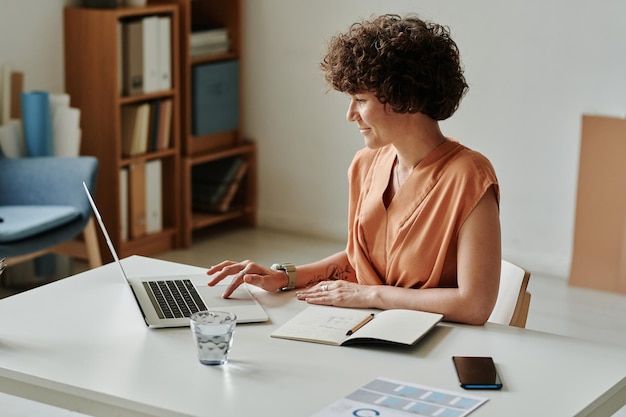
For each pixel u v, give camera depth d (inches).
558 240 205.5
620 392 77.5
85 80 203.9
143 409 72.3
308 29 225.6
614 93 194.2
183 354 81.7
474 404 71.4
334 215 231.9
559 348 83.7
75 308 93.6
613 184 193.3
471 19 205.8
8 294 172.1
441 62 91.5
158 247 219.0
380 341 82.9
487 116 207.9
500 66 204.5
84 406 75.9
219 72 226.8
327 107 227.0
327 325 87.8
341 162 228.2
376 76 89.7
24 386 78.5
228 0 230.8
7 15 195.2
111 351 82.4
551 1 197.0
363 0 217.3
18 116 196.1
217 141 233.5
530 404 72.3
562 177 202.5
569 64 197.5
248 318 89.7
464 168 91.9
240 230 239.5
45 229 170.1
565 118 199.9
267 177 239.3
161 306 92.9
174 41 212.8
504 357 81.4
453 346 83.7
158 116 212.8
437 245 93.6
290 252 221.1
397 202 96.1
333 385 75.3
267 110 235.6
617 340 170.1
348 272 104.0
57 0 202.8
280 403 71.9
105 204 207.2
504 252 211.8
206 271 105.3
